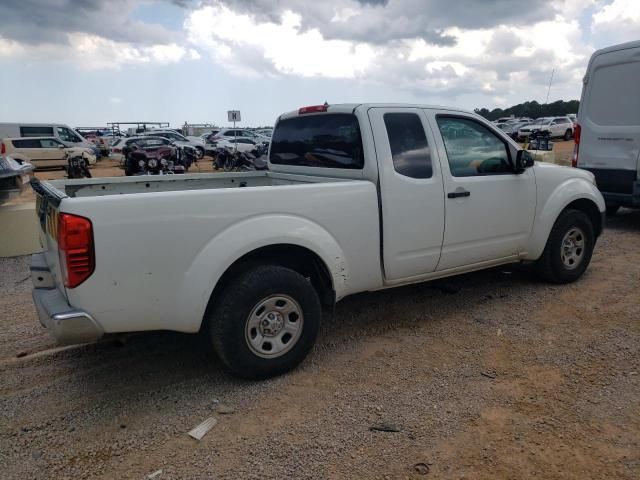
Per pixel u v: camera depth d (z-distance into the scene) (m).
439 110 4.29
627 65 7.39
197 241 3.09
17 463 2.65
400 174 3.95
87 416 3.07
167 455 2.70
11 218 6.88
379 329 4.29
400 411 3.06
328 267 3.59
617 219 8.91
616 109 7.60
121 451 2.74
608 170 7.76
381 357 3.77
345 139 4.07
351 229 3.70
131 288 2.96
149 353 3.91
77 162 17.77
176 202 3.01
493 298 4.95
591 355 3.72
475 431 2.85
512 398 3.18
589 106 7.97
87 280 2.84
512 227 4.73
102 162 28.59
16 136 24.73
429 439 2.79
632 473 2.50
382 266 3.96
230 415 3.06
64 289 3.01
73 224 2.78
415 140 4.09
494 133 4.62
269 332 3.40
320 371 3.58
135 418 3.05
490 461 2.60
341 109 4.11
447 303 4.84
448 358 3.73
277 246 3.43
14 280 5.91
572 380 3.38
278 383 3.42
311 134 4.50
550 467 2.55
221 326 3.23
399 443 2.76
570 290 5.12
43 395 3.32
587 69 7.97
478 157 4.50
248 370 3.35
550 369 3.53
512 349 3.86
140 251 2.94
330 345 4.00
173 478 2.53
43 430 2.94
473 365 3.62
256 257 3.52
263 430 2.90
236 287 3.24
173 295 3.06
